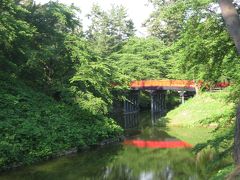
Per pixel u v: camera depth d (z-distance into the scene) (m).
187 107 42.19
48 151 24.98
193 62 13.52
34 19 34.88
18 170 21.67
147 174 21.22
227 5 6.81
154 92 53.03
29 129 25.56
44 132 26.34
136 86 53.06
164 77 58.91
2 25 25.69
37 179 19.83
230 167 13.66
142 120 46.88
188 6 12.43
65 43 34.94
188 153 26.58
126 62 55.31
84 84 34.00
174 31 66.12
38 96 31.41
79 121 30.88
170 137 33.56
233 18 6.74
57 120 28.83
